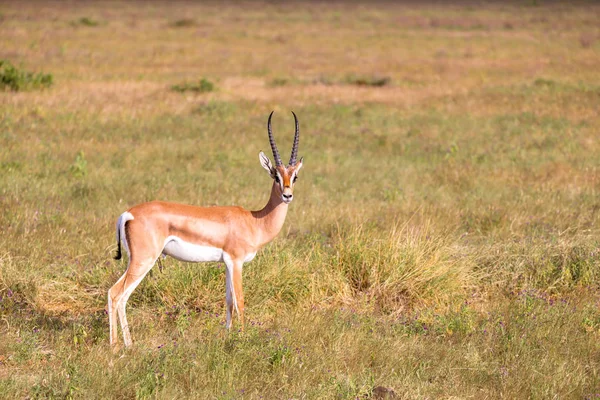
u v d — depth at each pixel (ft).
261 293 38.47
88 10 371.76
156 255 32.07
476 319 36.68
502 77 145.69
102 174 64.95
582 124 96.68
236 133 90.27
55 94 108.27
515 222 52.24
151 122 93.71
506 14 365.20
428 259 42.47
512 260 44.09
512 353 32.30
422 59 180.45
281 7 435.53
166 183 62.49
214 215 33.22
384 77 140.46
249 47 209.26
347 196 60.29
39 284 38.60
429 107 112.57
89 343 32.35
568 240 46.85
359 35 251.19
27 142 76.54
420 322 36.37
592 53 188.75
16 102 98.43
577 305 38.29
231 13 378.32
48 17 298.76
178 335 33.73
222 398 26.89
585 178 67.21
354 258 42.11
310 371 29.60
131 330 34.17
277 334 32.60
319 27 287.89
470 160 76.02
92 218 50.78
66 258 43.09
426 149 83.82
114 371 28.48
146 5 446.60
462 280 41.57
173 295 37.99
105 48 192.24
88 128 86.69
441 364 31.30
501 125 97.66
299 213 53.83
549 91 123.13
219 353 30.40
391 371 30.12
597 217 53.01
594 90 122.62
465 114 106.63
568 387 29.09
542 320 35.65
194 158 74.90
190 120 96.12
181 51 190.70
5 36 207.21
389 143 86.63
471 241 49.21
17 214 50.06
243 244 33.65
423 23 307.37
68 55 170.60
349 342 32.55
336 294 40.29
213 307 37.81
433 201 59.06
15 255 42.73
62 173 64.18
